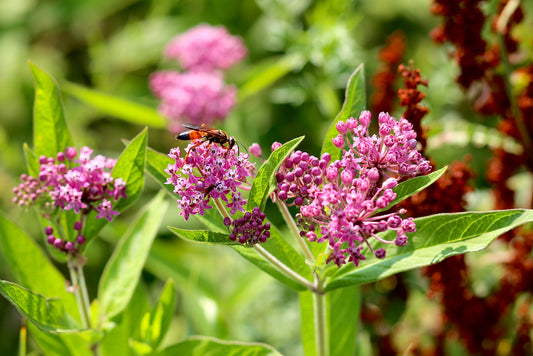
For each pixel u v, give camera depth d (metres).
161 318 0.61
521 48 0.71
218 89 0.83
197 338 0.60
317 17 0.78
